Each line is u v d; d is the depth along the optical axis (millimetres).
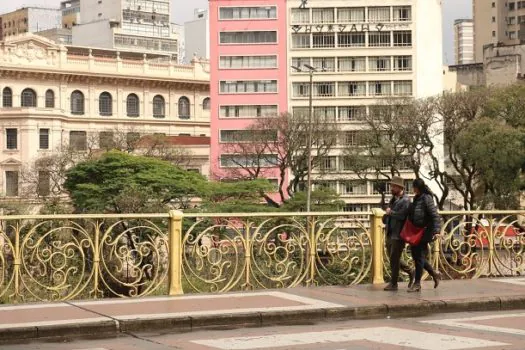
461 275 15516
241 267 13922
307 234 14227
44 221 12797
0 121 94875
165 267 13508
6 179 94812
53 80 101562
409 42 96438
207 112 114812
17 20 161125
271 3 98125
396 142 68812
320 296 12719
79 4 157375
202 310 11273
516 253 16000
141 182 47188
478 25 159500
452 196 85438
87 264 13414
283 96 98188
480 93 65625
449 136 65750
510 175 56125
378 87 96625
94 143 84750
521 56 108812
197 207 50062
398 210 13281
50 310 11203
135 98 108750
